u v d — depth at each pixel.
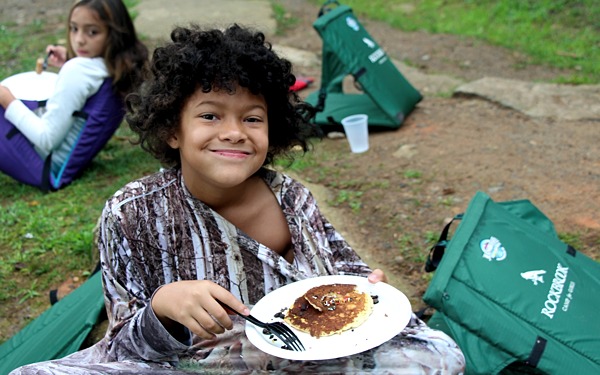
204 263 2.18
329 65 5.80
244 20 9.47
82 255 4.05
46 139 4.84
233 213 2.25
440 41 8.40
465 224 2.90
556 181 4.63
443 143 5.38
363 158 5.23
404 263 3.79
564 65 7.20
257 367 2.04
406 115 5.93
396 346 2.04
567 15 8.55
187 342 2.04
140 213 2.16
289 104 2.29
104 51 4.91
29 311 3.58
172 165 2.37
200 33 2.11
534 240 2.94
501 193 4.51
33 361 2.86
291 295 2.13
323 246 2.32
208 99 2.06
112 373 1.94
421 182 4.75
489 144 5.30
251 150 2.10
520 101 6.11
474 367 2.48
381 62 5.83
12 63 7.92
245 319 1.99
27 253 4.10
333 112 5.78
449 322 2.57
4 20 10.02
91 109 4.94
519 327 2.53
